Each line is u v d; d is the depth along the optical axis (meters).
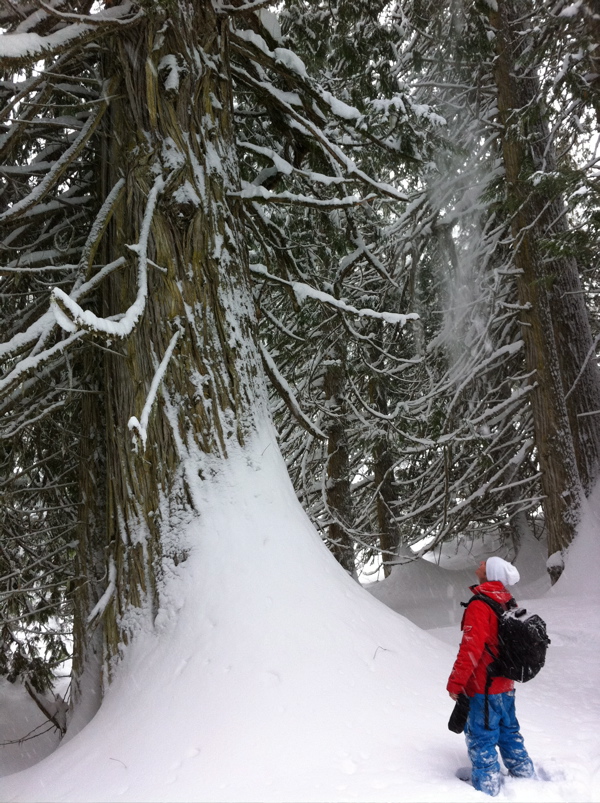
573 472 10.81
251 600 4.59
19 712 8.23
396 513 16.27
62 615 8.63
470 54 8.98
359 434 14.25
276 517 5.10
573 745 3.73
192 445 5.23
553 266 11.82
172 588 4.86
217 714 3.96
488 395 12.98
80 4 5.75
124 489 5.34
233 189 6.02
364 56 7.36
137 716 4.22
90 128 5.68
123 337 4.52
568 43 7.94
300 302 6.85
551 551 10.88
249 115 7.84
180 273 5.49
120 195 5.82
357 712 3.92
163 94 5.68
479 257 12.43
